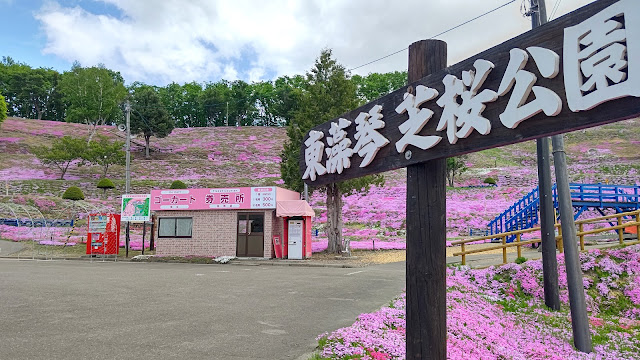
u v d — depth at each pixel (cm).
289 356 506
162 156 5628
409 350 318
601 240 1669
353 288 1027
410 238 325
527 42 247
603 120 211
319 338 563
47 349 524
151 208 1998
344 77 2095
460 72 285
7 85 7969
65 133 6338
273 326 651
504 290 996
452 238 2520
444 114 294
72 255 2034
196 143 6550
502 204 3388
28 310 750
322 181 445
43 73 8162
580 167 4700
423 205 318
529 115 239
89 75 6462
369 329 590
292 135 2181
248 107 9038
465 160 5616
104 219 2034
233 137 7100
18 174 4316
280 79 9862
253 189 1922
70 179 4281
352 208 3450
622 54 204
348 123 396
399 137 335
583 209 1784
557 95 229
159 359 493
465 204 3453
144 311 754
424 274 313
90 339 571
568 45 226
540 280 998
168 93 9375
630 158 4819
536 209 1841
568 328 746
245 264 1719
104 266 1591
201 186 4112
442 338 308
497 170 5059
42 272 1323
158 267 1570
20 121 6719
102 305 803
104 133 6588
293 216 1912
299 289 1011
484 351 566
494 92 259
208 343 558
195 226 1969
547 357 599
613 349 657
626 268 991
